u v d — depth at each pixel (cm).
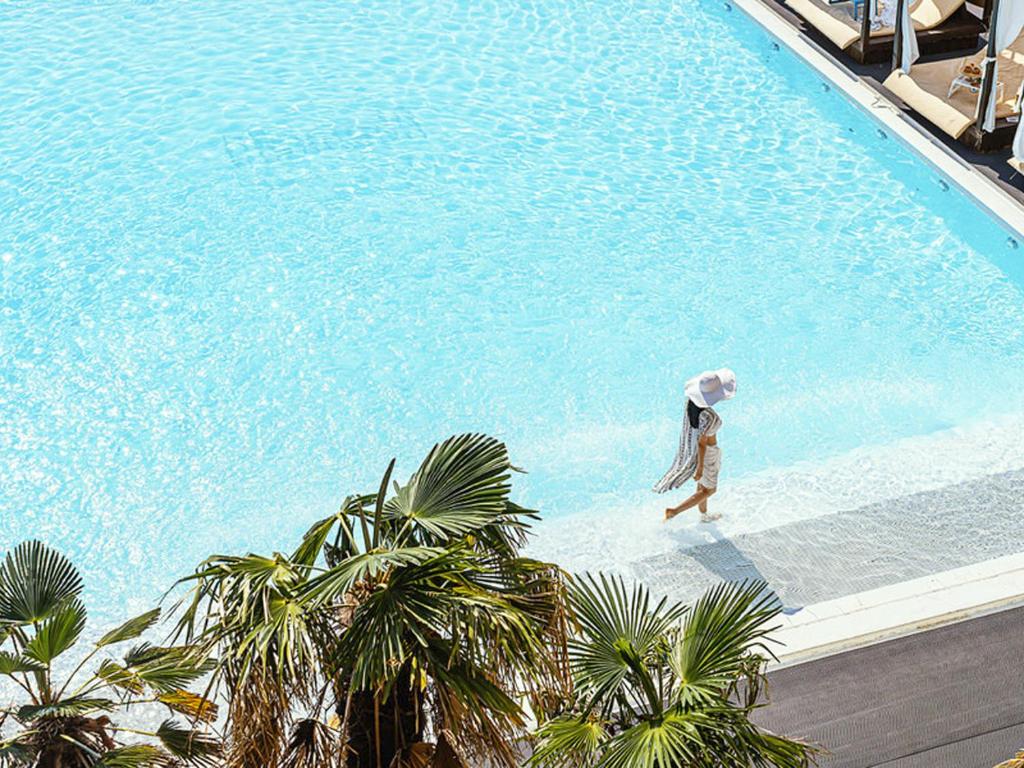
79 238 1709
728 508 1255
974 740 963
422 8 2309
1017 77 1828
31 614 745
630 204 1766
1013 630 1061
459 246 1681
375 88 2053
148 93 2044
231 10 2317
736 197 1775
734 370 1463
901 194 1761
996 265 1617
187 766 787
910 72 1869
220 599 676
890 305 1560
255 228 1722
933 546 1184
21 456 1353
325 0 2352
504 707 640
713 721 661
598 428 1377
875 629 1073
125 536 1255
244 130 1942
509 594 683
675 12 2269
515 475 1314
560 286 1608
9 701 1048
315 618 637
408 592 637
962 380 1434
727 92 2023
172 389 1444
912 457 1314
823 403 1408
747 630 707
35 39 2219
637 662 691
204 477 1327
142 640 1123
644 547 1208
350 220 1736
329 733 679
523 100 2019
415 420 1396
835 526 1220
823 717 988
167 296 1596
